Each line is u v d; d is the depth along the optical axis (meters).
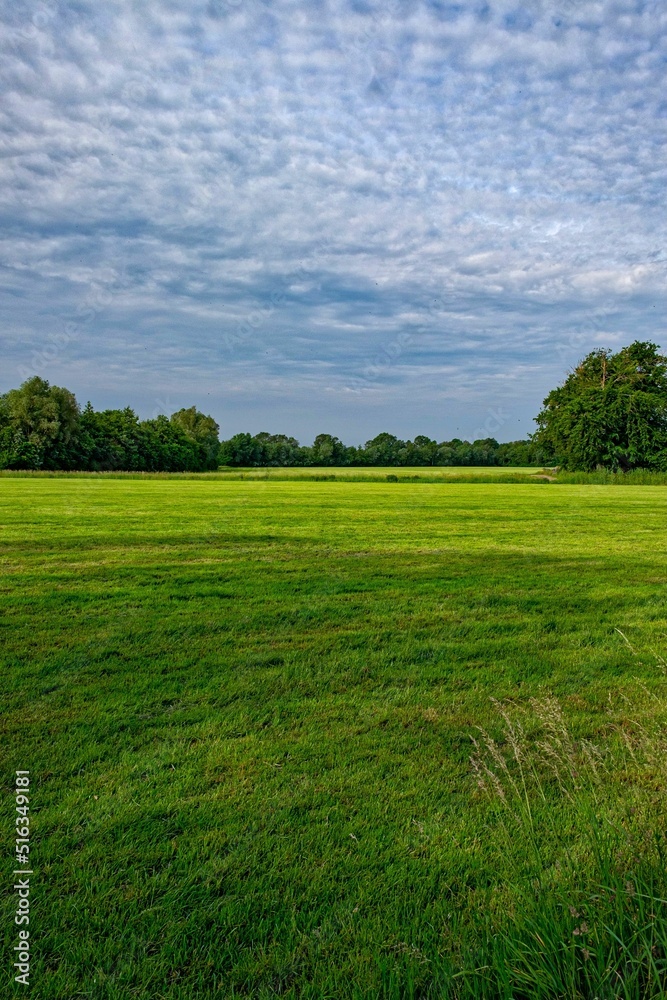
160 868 2.92
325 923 2.58
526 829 3.04
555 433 62.41
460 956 2.31
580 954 2.12
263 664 5.68
